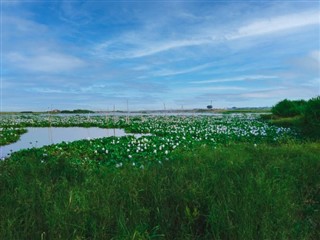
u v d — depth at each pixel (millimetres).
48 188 5770
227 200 4902
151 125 34531
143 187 5789
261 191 5250
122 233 4188
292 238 4375
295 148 11406
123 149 15805
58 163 8156
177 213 4852
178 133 24312
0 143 21219
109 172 7992
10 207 4949
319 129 16750
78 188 5863
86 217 4570
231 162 7969
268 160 8930
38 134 28859
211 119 46625
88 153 15008
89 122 41844
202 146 14586
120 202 5195
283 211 4816
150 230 4543
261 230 4203
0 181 6508
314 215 5270
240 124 33094
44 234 4211
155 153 14453
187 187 5465
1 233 4121
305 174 7355
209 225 4684
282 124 28531
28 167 7805
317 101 17406
